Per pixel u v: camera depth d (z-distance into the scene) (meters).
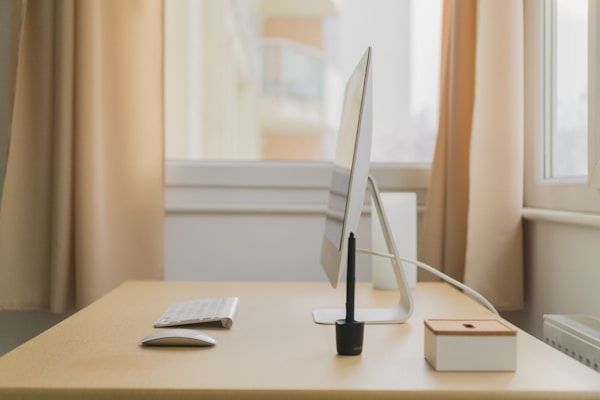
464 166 1.83
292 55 4.47
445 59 1.91
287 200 2.04
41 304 1.84
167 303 1.36
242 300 1.41
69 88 1.81
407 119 2.23
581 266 1.43
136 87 1.89
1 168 1.97
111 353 0.93
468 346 0.84
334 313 1.23
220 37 3.01
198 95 2.64
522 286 1.73
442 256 1.87
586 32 1.51
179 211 2.01
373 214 1.60
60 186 1.80
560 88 1.70
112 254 1.87
